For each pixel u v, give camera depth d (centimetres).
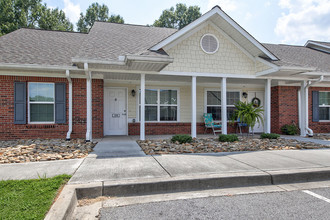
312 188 404
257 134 1116
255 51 916
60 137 852
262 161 529
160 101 1088
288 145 763
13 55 783
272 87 1137
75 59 695
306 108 1029
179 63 861
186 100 1112
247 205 327
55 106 848
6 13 2430
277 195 368
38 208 275
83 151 621
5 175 405
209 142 800
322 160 545
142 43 876
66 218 269
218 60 903
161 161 518
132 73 838
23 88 820
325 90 1150
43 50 867
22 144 722
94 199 343
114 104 1033
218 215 295
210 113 1124
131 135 1020
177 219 284
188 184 390
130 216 290
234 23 844
